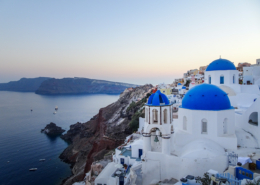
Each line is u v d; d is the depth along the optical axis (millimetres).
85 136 94312
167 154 21781
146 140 22688
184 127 26016
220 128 23469
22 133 109312
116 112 98688
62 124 138125
